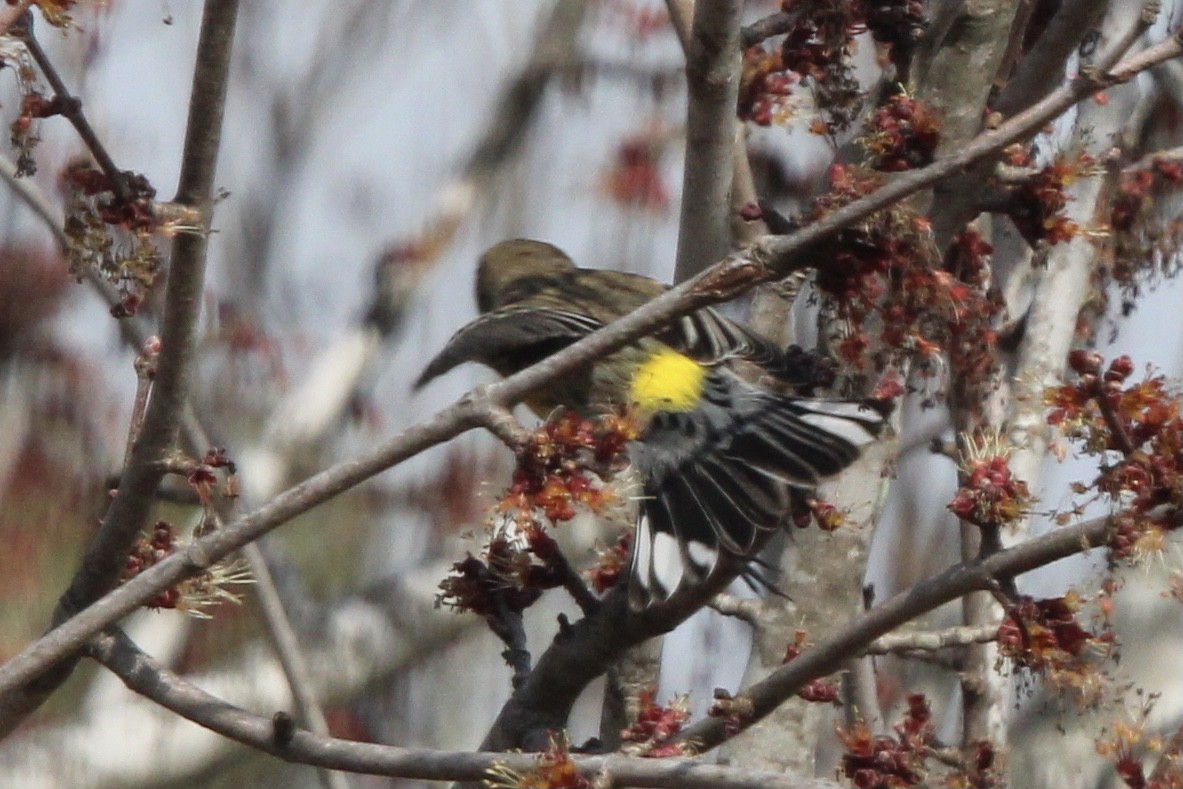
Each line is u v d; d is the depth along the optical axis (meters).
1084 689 8.40
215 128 8.91
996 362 11.50
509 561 9.87
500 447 19.42
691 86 10.48
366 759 9.08
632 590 9.34
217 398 18.75
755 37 11.00
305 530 19.70
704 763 8.47
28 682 8.80
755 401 10.51
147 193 8.95
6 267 18.36
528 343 10.44
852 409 10.50
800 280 12.02
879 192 8.39
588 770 8.53
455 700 19.31
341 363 19.12
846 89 10.62
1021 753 14.74
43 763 18.14
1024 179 9.60
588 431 8.24
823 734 15.22
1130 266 12.80
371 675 18.95
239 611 18.69
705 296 8.33
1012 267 13.16
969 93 10.44
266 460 18.45
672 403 10.59
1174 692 14.97
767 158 15.88
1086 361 8.19
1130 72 8.28
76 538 18.50
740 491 9.95
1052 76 10.66
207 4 8.70
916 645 10.72
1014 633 8.47
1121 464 8.11
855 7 10.47
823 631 11.23
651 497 9.96
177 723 18.58
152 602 9.27
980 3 10.45
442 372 10.34
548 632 19.92
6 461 18.39
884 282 9.21
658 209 18.88
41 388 18.55
